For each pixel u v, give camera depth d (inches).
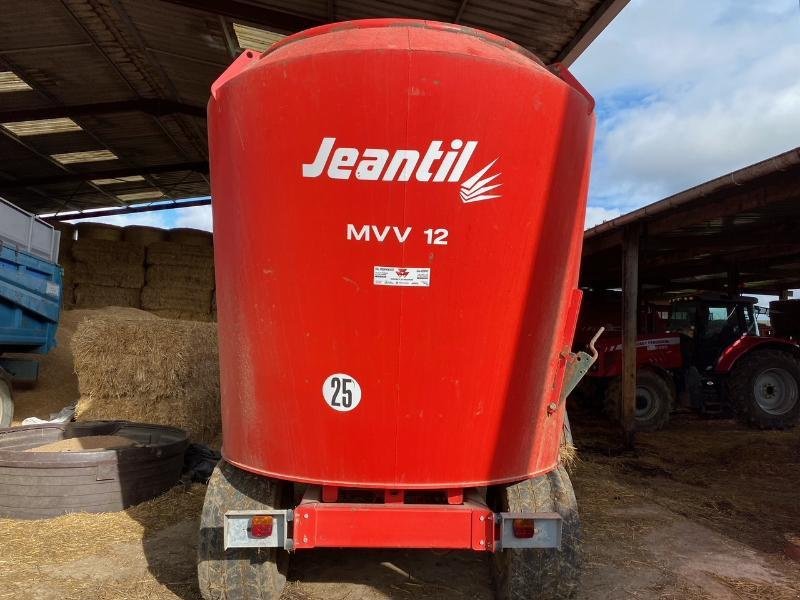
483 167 90.5
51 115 444.1
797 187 191.8
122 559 135.9
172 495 176.6
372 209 89.9
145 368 229.8
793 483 227.5
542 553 104.2
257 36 331.3
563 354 104.9
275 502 105.7
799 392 339.3
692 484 224.5
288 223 92.3
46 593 119.0
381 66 88.1
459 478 95.5
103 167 579.5
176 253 491.8
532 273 96.0
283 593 123.9
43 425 205.6
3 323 246.5
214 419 249.3
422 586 129.1
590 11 240.2
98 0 315.6
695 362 366.3
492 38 100.9
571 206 100.8
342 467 94.0
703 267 417.7
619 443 299.9
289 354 94.0
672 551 153.0
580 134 101.2
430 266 90.7
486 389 94.6
